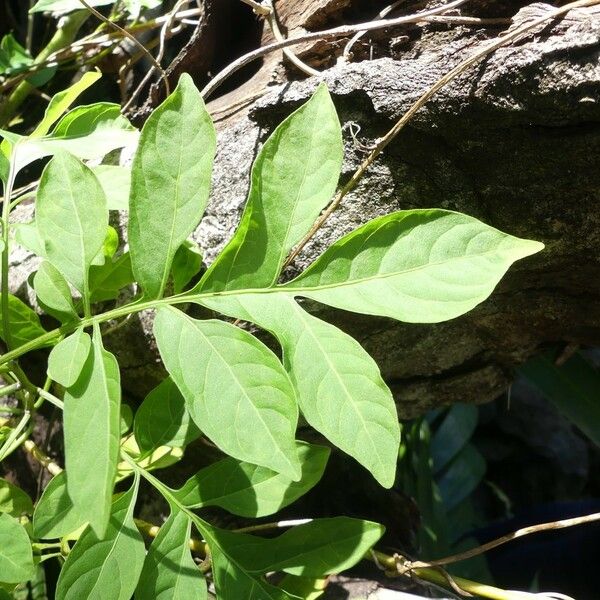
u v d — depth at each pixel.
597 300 0.37
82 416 0.26
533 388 0.98
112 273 0.37
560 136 0.31
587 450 0.99
